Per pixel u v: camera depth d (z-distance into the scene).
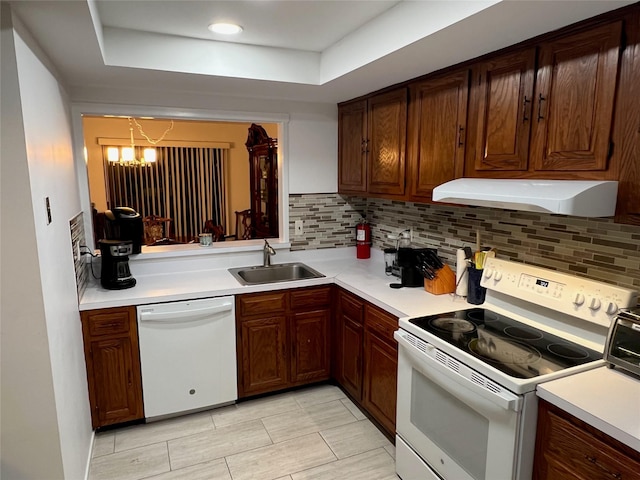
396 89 2.59
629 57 1.37
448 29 1.61
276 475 2.18
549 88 1.65
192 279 2.84
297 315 2.85
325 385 3.09
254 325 2.74
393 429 2.34
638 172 1.37
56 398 1.62
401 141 2.58
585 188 1.40
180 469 2.22
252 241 3.38
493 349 1.68
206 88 2.72
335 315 2.93
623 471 1.18
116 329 2.40
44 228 1.61
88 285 2.67
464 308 2.20
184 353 2.58
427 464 1.92
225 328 2.66
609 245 1.75
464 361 1.63
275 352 2.83
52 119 1.93
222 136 6.79
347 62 2.29
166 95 2.83
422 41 1.75
